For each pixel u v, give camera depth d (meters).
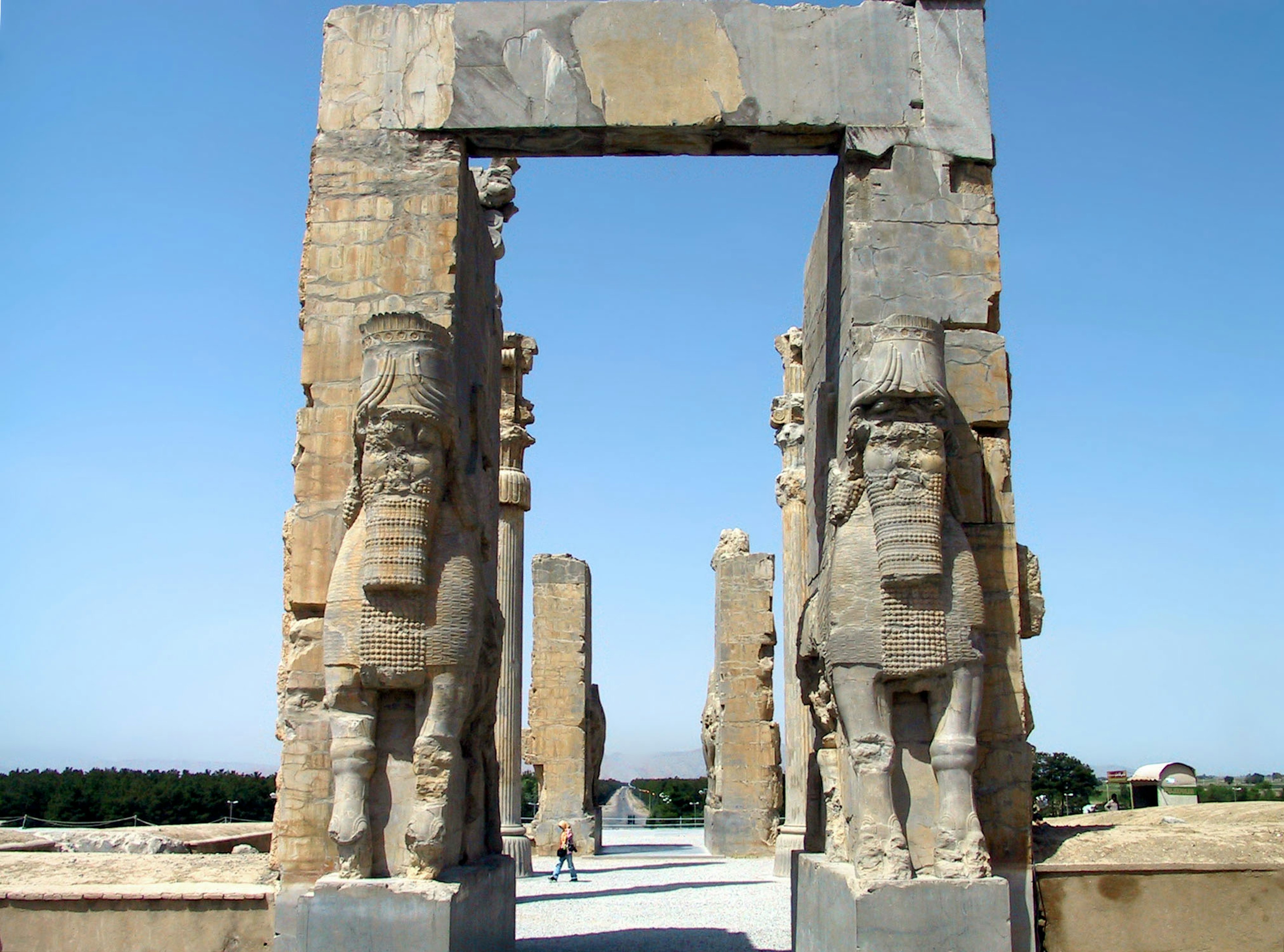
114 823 22.86
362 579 7.42
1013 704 7.81
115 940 7.45
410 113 8.50
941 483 7.49
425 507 7.43
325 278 8.30
